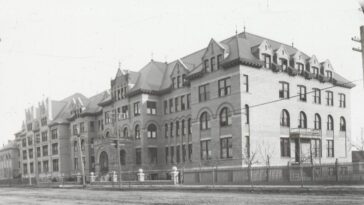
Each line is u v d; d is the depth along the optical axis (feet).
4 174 383.65
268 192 96.22
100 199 89.76
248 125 144.15
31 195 118.73
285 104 158.51
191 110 166.71
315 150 166.40
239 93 142.92
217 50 153.99
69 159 270.46
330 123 177.27
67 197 102.42
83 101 274.57
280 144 154.71
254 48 152.87
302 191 90.68
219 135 151.12
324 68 175.42
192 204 67.82
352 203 59.82
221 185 125.39
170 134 187.42
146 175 183.93
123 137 196.44
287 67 160.66
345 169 101.19
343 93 184.96
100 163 204.54
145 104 190.60
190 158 173.68
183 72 179.73
